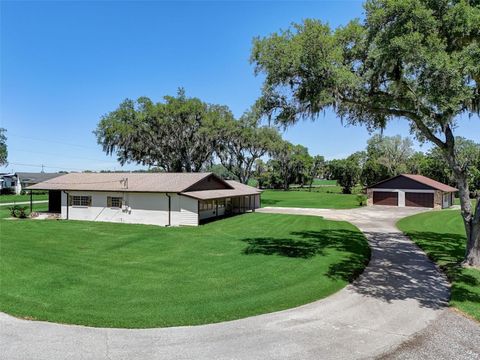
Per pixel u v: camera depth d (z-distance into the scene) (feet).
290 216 97.19
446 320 24.48
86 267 39.70
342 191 237.04
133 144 118.52
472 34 32.09
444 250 49.21
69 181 94.68
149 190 80.94
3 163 224.94
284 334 22.02
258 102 43.57
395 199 134.82
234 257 45.16
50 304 27.12
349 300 28.60
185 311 25.76
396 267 40.01
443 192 128.16
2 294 29.43
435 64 27.94
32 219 89.40
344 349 20.06
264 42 38.34
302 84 38.83
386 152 206.49
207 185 91.56
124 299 28.53
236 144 136.87
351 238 60.18
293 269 38.60
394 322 24.09
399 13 32.19
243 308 26.43
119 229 72.18
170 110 113.80
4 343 20.54
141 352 19.57
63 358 18.80
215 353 19.48
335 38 36.70
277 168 286.25
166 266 40.40
